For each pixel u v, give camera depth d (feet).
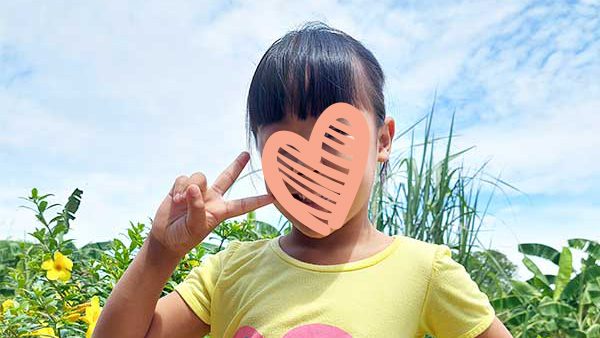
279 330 3.44
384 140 3.96
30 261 6.50
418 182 10.26
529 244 13.34
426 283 3.59
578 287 12.01
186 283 3.94
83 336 5.67
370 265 3.58
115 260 6.37
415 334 3.51
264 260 3.82
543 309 11.15
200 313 3.84
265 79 3.64
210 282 3.92
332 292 3.49
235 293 3.76
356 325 3.36
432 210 10.28
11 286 6.69
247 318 3.58
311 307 3.45
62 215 6.43
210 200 3.51
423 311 3.57
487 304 3.57
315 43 3.71
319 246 3.69
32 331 5.53
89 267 6.37
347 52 3.75
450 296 3.55
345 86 3.61
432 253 3.68
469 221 10.46
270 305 3.54
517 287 12.00
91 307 5.43
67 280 6.04
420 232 9.98
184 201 3.50
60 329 5.66
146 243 3.60
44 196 6.30
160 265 3.54
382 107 3.88
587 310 11.92
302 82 3.54
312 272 3.59
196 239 3.45
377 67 3.97
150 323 3.69
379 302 3.44
